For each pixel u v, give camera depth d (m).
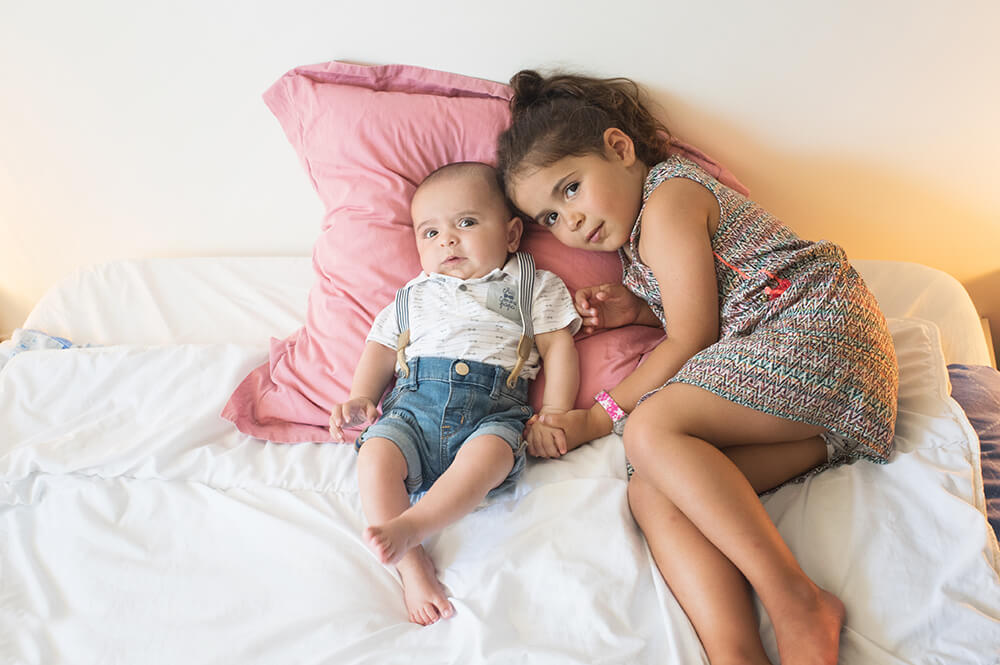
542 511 1.00
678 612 0.88
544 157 1.16
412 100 1.36
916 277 1.37
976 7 1.24
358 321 1.30
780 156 1.41
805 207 1.46
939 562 0.88
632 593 0.89
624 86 1.35
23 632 0.93
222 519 1.07
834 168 1.41
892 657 0.82
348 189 1.36
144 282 1.58
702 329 1.09
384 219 1.33
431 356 1.16
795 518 0.98
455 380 1.13
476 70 1.38
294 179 1.57
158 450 1.14
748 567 0.88
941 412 1.03
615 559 0.92
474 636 0.85
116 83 1.48
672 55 1.33
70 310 1.53
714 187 1.16
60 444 1.16
